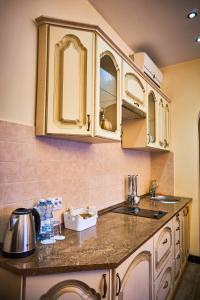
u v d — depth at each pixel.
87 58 1.37
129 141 2.38
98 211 1.93
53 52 1.31
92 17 1.92
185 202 2.57
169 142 3.01
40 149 1.37
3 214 1.15
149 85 2.35
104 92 1.63
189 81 2.97
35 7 1.36
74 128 1.32
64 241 1.26
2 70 1.16
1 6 1.17
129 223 1.67
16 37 1.24
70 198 1.60
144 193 2.97
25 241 1.04
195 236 2.81
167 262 1.84
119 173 2.32
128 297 1.17
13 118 1.21
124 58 1.79
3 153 1.15
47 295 0.94
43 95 1.30
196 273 2.53
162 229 1.71
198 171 2.92
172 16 2.05
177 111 3.04
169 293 1.90
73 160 1.65
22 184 1.25
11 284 0.95
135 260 1.25
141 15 2.04
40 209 1.33
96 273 1.00
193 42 2.50
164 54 2.79
